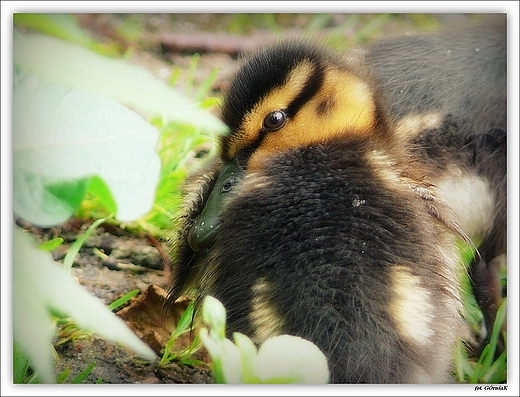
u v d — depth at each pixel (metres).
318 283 2.03
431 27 2.15
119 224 2.10
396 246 2.04
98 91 1.72
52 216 1.86
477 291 2.10
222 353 2.02
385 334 2.03
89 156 1.96
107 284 2.08
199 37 2.21
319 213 2.04
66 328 2.05
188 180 2.09
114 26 2.20
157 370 2.05
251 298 2.04
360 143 2.06
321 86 2.07
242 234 2.04
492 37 2.12
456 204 2.10
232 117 2.07
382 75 2.11
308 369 2.02
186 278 2.07
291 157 2.06
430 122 2.10
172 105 1.67
